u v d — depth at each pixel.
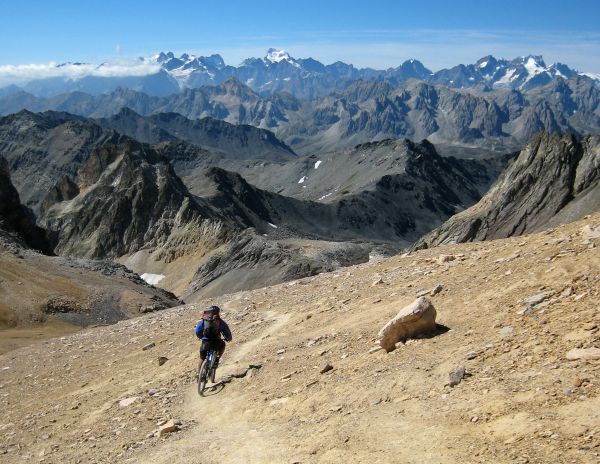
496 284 15.04
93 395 19.20
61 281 62.34
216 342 16.06
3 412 20.34
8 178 101.75
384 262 27.16
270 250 143.00
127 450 13.09
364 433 9.81
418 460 8.55
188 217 188.62
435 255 24.27
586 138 154.62
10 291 55.88
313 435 10.53
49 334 49.88
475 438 8.59
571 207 140.25
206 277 145.75
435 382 10.73
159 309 62.00
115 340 28.64
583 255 14.05
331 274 29.14
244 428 12.32
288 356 16.12
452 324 13.43
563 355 9.91
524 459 7.71
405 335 13.42
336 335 16.28
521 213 145.75
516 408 8.89
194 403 15.16
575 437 7.78
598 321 10.52
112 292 62.91
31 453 15.11
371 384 11.71
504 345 11.13
